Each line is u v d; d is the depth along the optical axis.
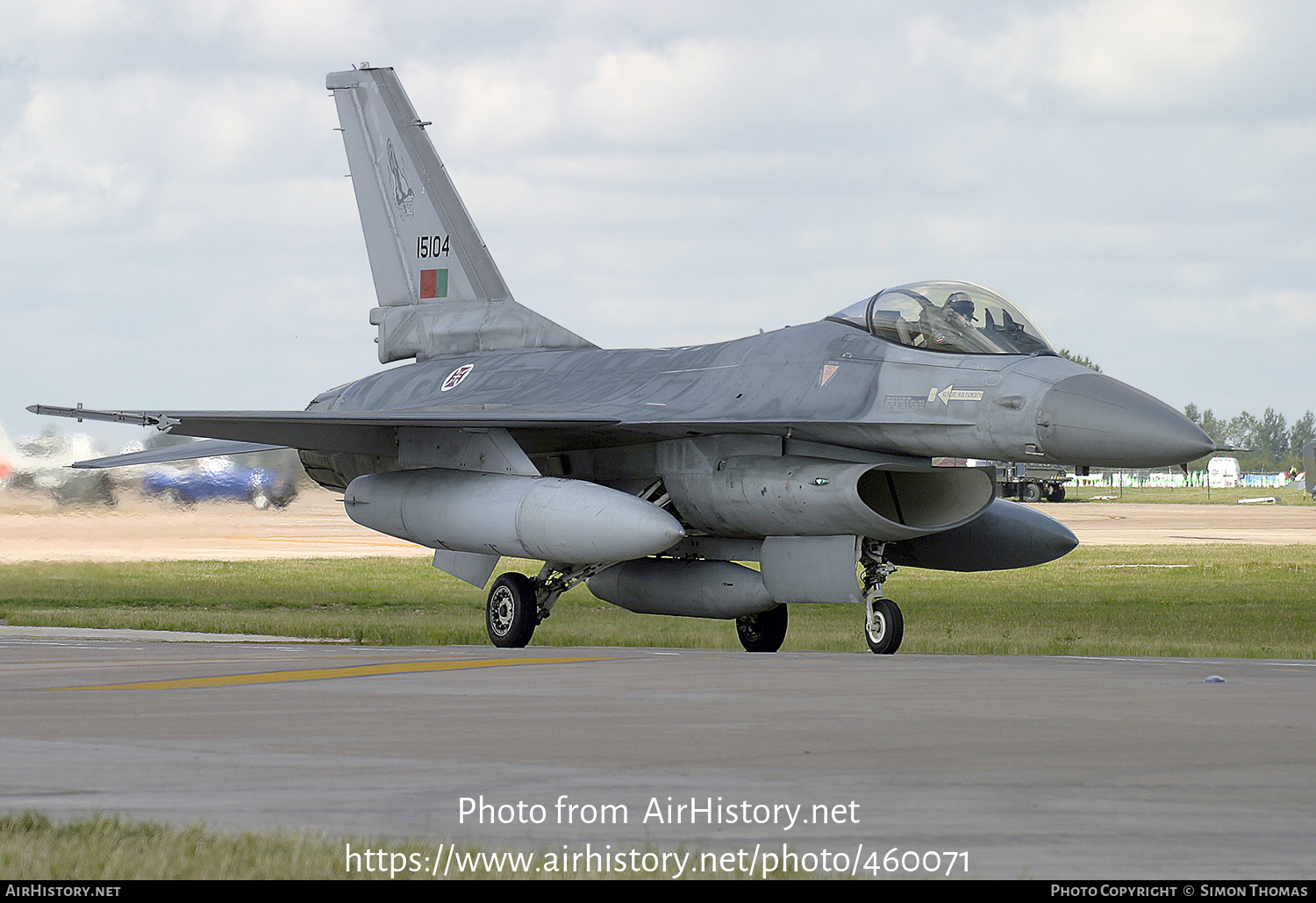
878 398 55.50
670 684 38.06
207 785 22.12
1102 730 28.33
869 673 41.59
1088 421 50.53
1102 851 17.77
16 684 38.06
